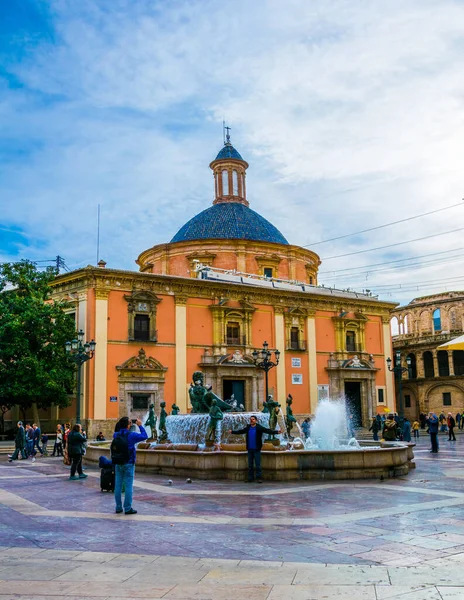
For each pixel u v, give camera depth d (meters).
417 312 64.62
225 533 9.22
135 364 39.81
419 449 28.33
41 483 16.64
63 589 6.46
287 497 12.83
